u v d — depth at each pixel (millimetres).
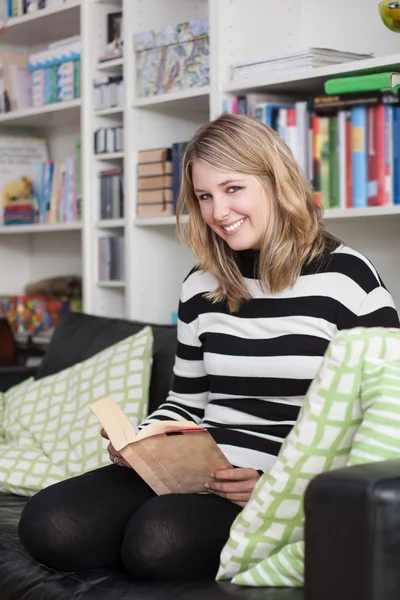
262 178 2049
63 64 4160
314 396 1597
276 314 2049
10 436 3053
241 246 2070
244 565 1712
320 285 2020
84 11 3912
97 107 3906
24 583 1927
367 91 2754
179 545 1791
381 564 1332
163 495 1912
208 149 2047
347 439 1594
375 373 1571
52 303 4586
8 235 4945
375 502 1332
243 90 3199
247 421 2057
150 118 3734
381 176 2771
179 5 3783
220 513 1862
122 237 3896
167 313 3836
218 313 2160
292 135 2988
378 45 3209
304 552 1426
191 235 2176
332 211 2863
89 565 1944
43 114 4309
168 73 3506
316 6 3400
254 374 2051
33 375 3621
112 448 2102
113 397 2844
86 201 3957
